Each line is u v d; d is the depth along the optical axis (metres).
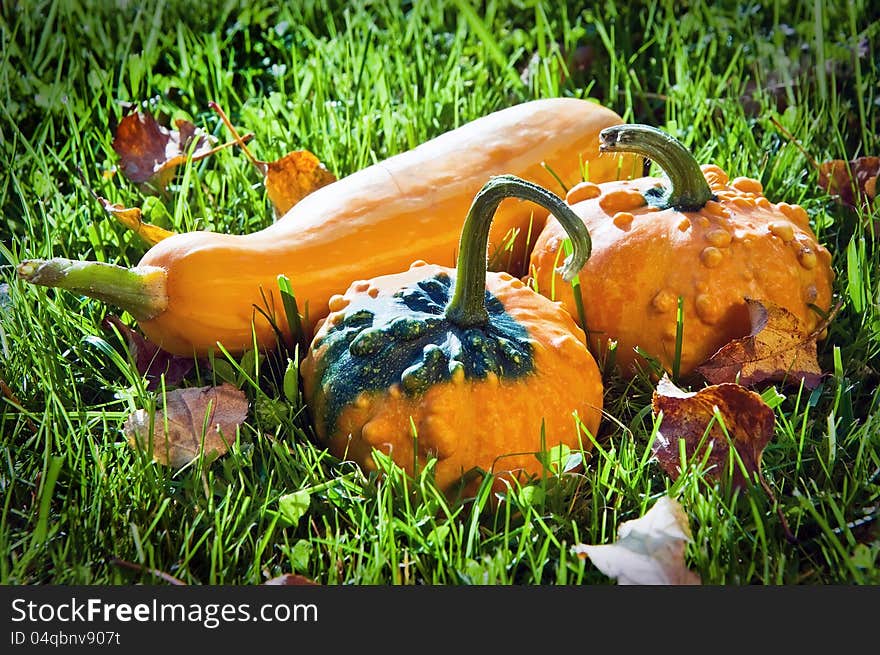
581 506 1.98
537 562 1.82
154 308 2.17
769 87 3.42
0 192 2.88
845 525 1.85
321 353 2.05
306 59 3.58
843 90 3.34
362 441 1.94
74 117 3.22
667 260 2.14
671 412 1.99
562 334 2.03
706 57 3.56
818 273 2.22
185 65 3.39
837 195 2.83
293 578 1.79
